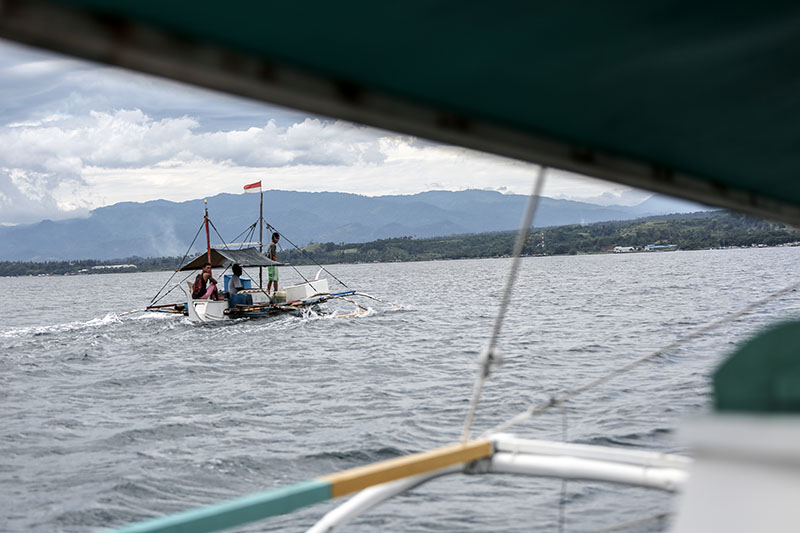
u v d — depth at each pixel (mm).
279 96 1692
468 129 2105
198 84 1540
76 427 13938
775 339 1504
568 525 6785
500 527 6910
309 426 13344
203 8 1355
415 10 1565
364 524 7250
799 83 2180
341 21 1538
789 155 2680
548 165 2412
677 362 18109
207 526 2959
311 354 23734
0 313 54500
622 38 1832
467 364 20562
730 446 1374
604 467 3998
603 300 44250
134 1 1273
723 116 2346
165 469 10609
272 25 1486
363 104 1840
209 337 28797
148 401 16812
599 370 18250
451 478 8398
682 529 1428
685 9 1717
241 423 13852
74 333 32188
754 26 1815
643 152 2549
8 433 13398
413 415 13867
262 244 34094
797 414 1469
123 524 8359
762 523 1337
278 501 3148
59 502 9117
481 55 1801
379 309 42344
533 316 35719
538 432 11469
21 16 1169
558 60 1894
